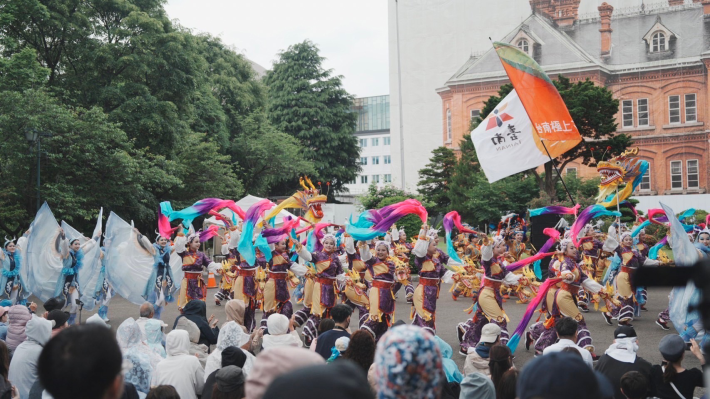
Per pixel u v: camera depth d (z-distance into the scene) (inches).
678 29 1318.9
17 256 534.3
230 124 1395.2
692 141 1306.6
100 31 904.3
